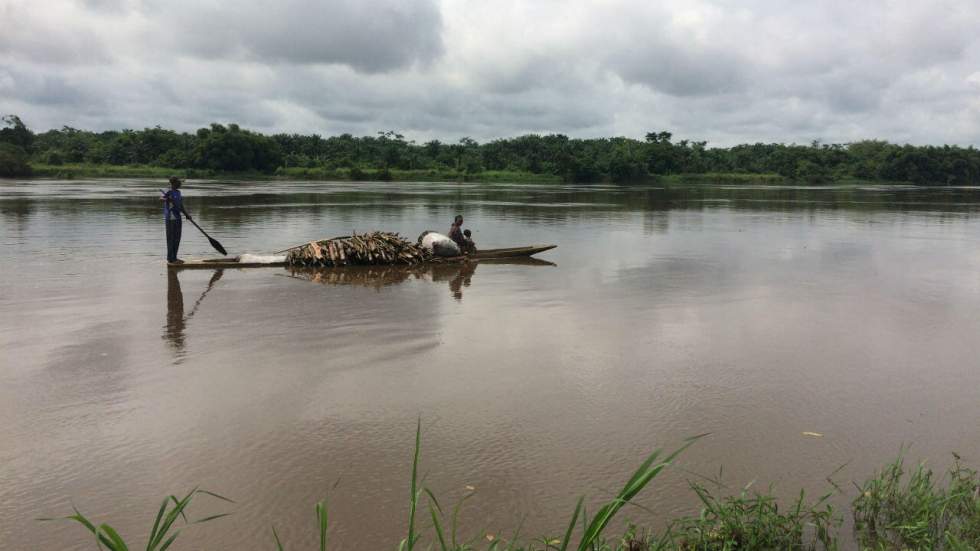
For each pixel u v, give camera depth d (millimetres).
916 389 6367
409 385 6375
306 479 4527
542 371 6824
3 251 14883
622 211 32562
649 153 110188
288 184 73188
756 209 35344
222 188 57062
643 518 4125
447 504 4234
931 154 118625
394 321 8875
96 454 4855
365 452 4938
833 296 10789
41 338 7812
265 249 16188
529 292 10977
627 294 10852
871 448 5090
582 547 2982
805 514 4094
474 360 7180
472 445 5070
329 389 6242
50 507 4156
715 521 3996
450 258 14492
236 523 4004
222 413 5637
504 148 119250
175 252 12969
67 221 22109
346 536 3893
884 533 3980
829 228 23531
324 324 8672
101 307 9453
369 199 40375
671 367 6977
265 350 7473
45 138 122562
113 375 6555
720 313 9492
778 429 5414
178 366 6855
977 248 17594
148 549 3012
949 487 4465
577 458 4871
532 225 24297
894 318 9242
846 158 127000
